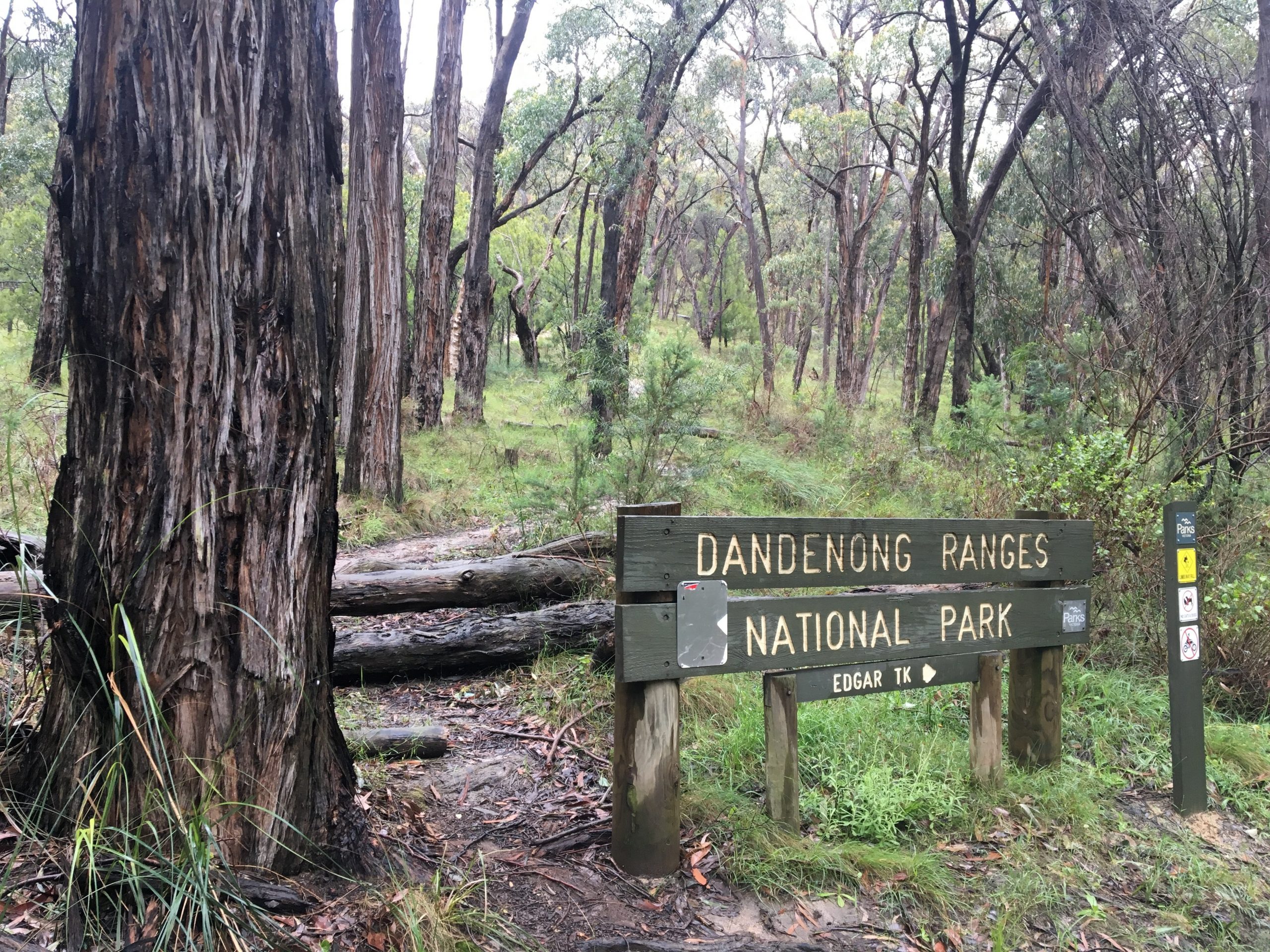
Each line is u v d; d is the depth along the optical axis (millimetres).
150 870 2105
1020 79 16672
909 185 27688
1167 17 9258
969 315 14391
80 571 2279
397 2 10148
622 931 2648
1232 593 4832
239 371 2305
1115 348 8008
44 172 15898
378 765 3533
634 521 2861
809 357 44562
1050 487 5750
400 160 10117
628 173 14086
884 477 9258
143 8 2182
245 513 2338
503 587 5410
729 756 3723
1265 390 7168
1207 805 3750
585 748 3893
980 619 3633
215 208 2242
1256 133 8570
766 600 3150
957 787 3568
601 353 7867
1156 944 2855
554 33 15695
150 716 2139
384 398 9547
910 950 2697
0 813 2441
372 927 2352
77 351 2271
